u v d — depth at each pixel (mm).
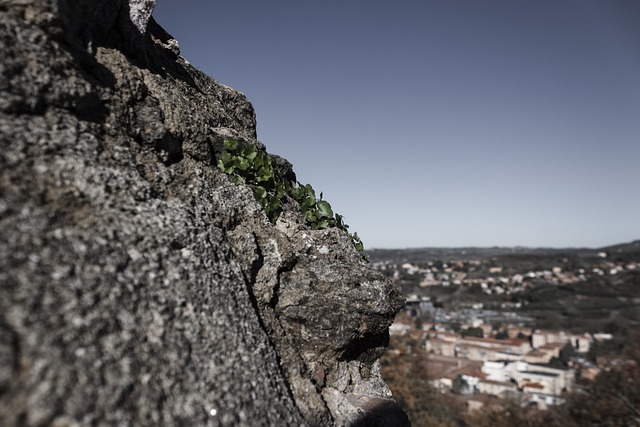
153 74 3311
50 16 2285
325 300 3314
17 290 1521
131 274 1940
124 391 1586
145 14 3346
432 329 79812
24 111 2033
